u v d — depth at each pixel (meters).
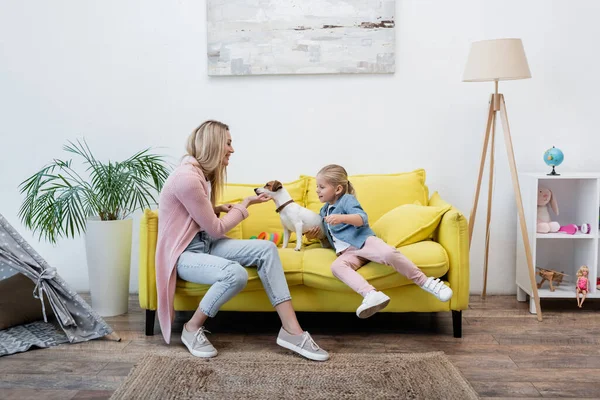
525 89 3.42
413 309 2.71
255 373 2.29
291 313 2.53
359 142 3.48
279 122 3.49
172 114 3.50
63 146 3.53
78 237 3.60
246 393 2.12
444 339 2.71
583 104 3.41
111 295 3.12
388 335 2.77
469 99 3.43
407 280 2.65
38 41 3.48
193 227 2.62
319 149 3.49
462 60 3.41
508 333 2.79
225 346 2.62
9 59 3.50
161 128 3.51
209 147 2.63
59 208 2.97
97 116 3.51
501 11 3.38
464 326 2.90
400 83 3.44
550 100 3.41
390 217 2.92
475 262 3.52
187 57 3.46
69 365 2.41
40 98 3.51
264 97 3.47
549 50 3.38
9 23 3.48
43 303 2.70
